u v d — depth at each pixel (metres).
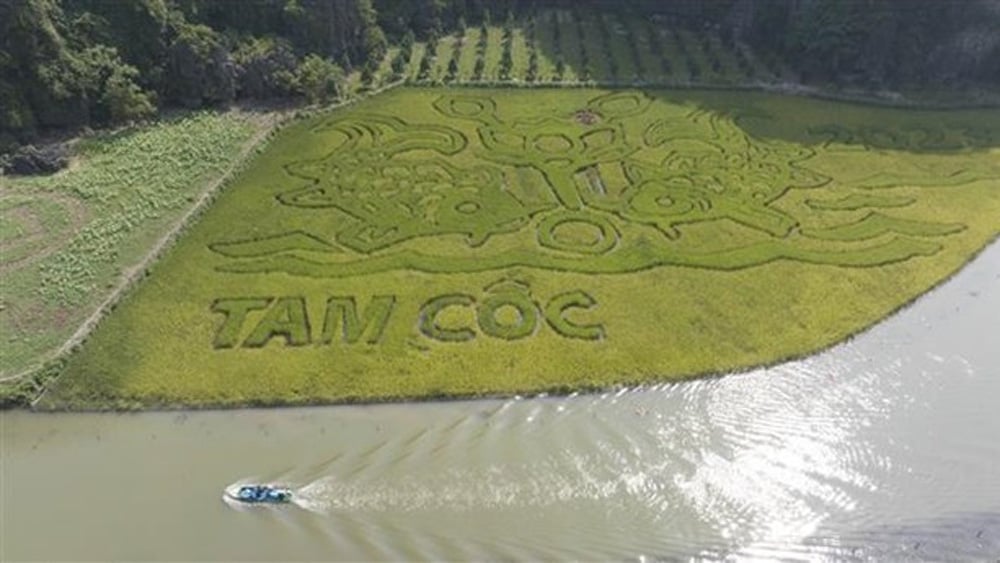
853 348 52.34
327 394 48.06
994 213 66.12
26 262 57.06
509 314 54.12
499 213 64.31
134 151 70.69
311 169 69.38
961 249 61.69
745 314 54.66
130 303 54.00
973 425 46.94
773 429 46.50
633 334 52.75
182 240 60.09
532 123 77.81
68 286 54.97
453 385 48.66
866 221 64.56
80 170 67.88
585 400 48.22
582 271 58.12
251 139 73.50
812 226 63.78
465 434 45.75
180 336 51.62
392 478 42.62
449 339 52.03
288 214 63.50
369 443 45.12
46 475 43.38
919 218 65.25
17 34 69.62
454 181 68.25
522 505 41.38
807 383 49.69
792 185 69.06
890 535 40.38
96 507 41.44
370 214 63.72
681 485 42.81
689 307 55.09
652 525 40.56
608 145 74.50
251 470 43.31
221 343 51.16
